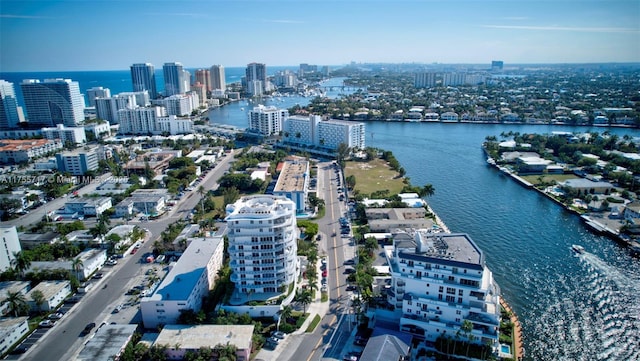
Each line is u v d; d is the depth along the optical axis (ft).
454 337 563.07
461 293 566.77
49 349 579.07
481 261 564.71
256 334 588.09
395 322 606.14
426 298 587.68
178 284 651.25
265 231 640.17
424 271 586.45
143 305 610.65
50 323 629.51
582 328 625.82
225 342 547.08
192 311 609.83
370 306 640.58
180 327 582.76
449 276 572.51
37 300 652.48
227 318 603.67
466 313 561.84
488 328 552.82
